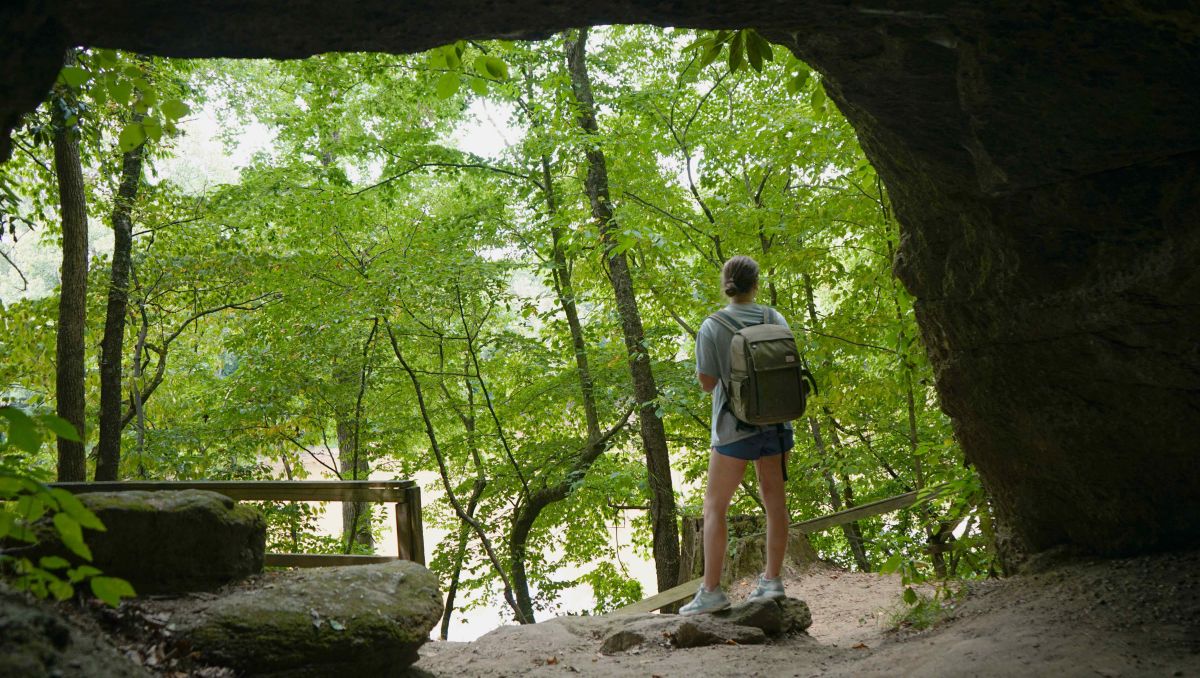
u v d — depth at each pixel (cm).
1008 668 311
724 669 401
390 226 1459
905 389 876
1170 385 368
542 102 1191
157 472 1309
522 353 1442
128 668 231
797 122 891
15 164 1054
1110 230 351
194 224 1355
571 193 1316
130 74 332
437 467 1577
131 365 1428
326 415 1428
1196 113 299
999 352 427
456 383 1546
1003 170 351
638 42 1306
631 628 479
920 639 402
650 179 1216
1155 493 404
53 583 218
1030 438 437
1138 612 352
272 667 299
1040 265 380
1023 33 295
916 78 335
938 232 424
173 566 336
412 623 345
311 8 273
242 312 1482
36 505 205
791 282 1139
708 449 1485
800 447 1325
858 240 943
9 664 183
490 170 1373
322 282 1281
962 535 557
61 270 889
